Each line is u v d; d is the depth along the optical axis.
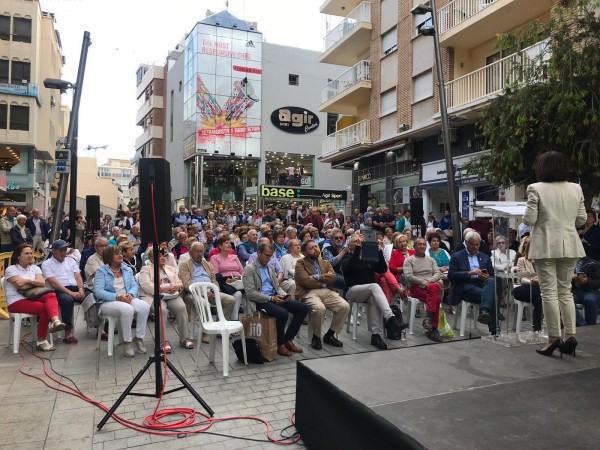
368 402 2.78
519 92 8.54
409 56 17.25
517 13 13.05
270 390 4.57
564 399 2.87
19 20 29.02
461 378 3.25
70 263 6.63
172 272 6.48
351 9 23.44
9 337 6.05
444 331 6.50
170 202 4.28
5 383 4.66
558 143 7.84
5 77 28.66
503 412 2.67
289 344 5.88
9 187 28.95
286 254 8.30
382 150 18.81
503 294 5.55
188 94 33.41
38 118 30.52
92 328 7.05
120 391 4.50
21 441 3.46
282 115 33.25
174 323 7.53
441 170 16.31
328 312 8.45
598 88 7.72
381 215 16.08
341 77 23.20
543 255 3.72
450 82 14.90
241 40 32.31
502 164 8.69
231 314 6.48
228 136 31.81
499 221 5.04
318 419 3.21
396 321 6.20
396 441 2.38
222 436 3.60
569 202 3.77
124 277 6.10
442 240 10.09
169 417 3.91
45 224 15.05
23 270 5.89
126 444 3.45
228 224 20.27
